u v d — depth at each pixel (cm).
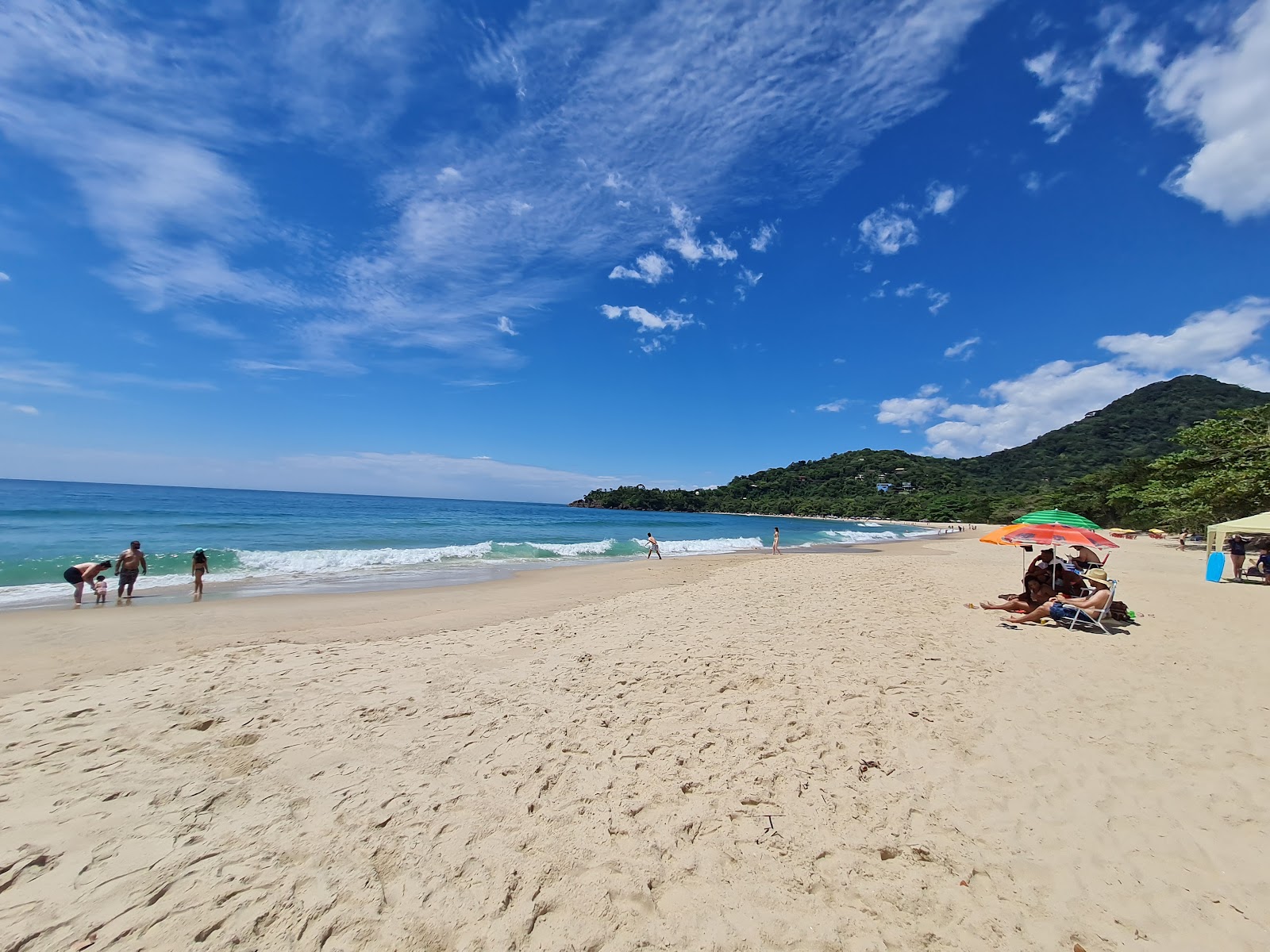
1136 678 587
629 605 1068
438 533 3488
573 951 232
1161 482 2730
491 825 318
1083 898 268
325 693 540
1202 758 408
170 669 629
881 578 1503
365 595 1274
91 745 420
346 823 317
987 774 382
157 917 246
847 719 469
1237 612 975
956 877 281
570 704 505
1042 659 657
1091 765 396
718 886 273
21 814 324
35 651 755
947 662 639
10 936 233
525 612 1071
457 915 250
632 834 312
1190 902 266
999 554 2739
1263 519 1496
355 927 242
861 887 273
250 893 261
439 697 526
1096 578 859
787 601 1083
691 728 450
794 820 328
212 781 364
